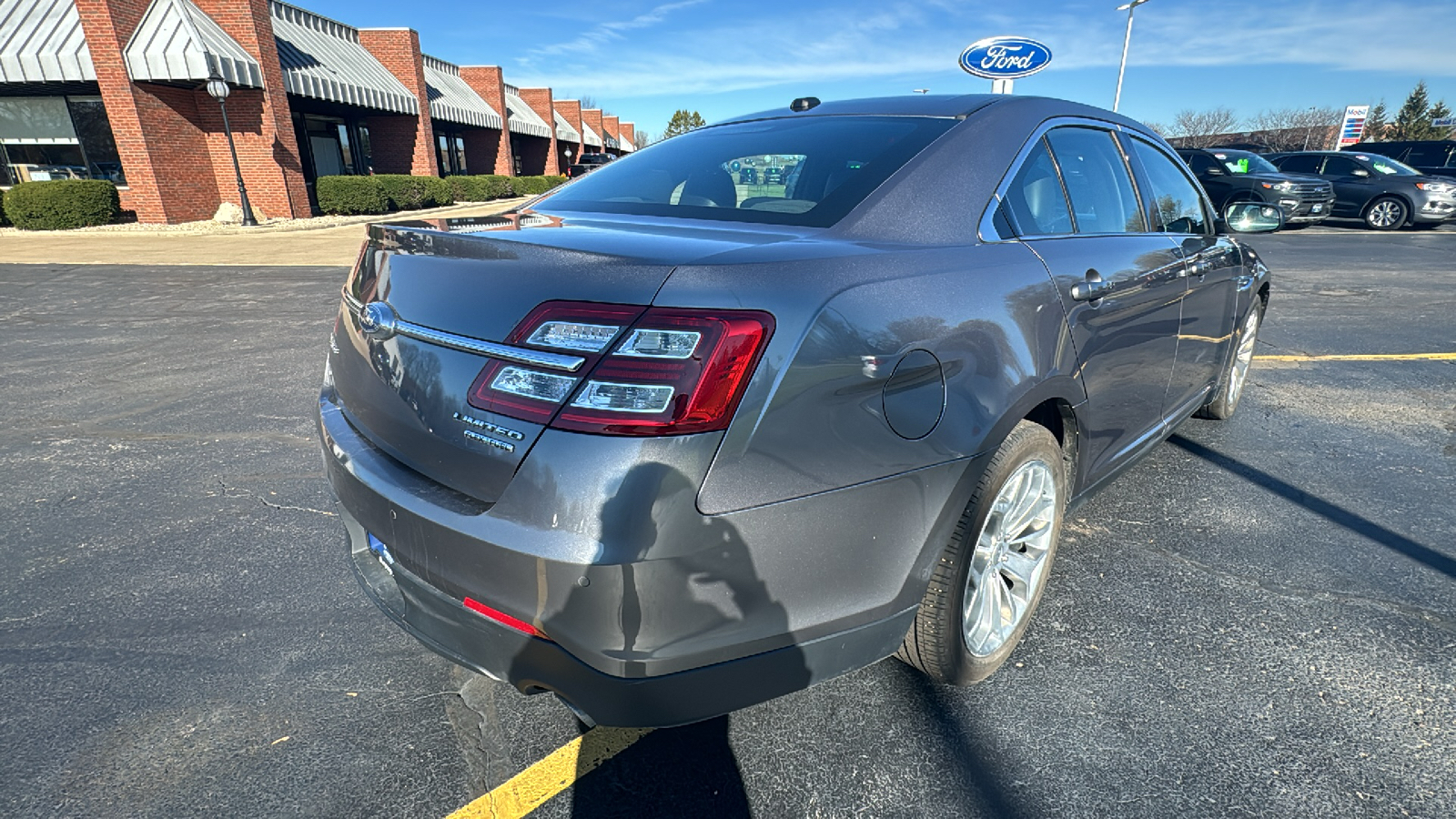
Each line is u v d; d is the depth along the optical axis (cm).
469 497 155
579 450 137
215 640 241
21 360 598
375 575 196
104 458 394
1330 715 204
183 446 412
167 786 185
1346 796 178
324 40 2117
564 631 143
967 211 203
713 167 235
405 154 2438
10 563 288
